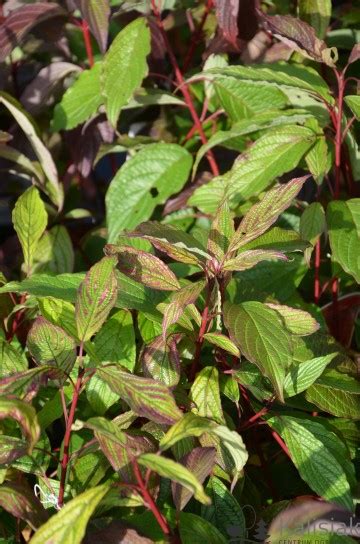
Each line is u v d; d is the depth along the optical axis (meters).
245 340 0.86
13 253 1.24
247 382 0.91
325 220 1.03
